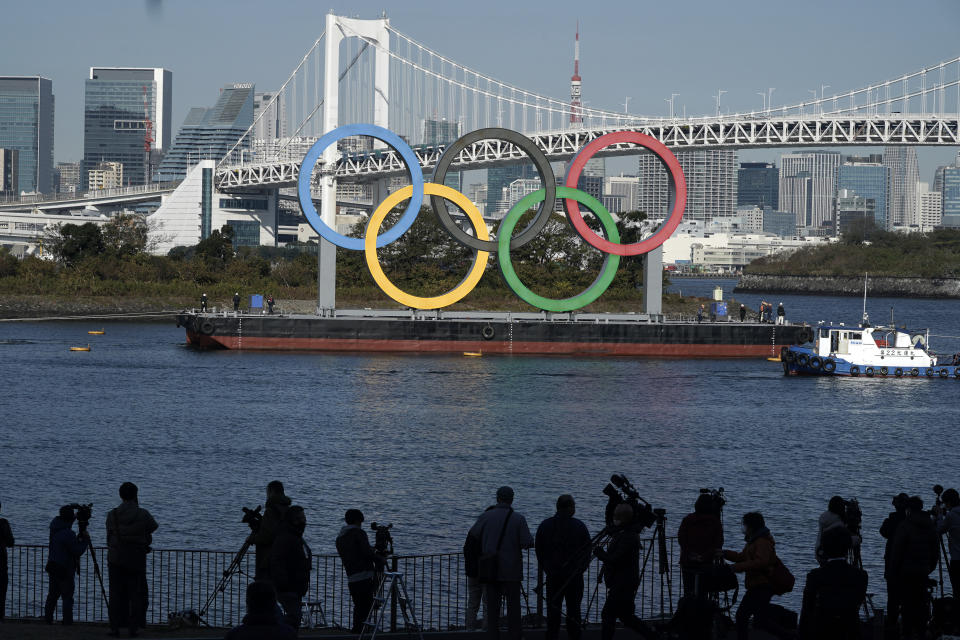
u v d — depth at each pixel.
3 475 109.56
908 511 56.66
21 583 77.31
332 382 189.38
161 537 88.75
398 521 94.75
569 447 131.88
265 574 56.66
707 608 51.78
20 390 173.25
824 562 49.44
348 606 73.06
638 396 180.25
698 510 53.28
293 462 119.56
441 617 69.31
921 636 55.38
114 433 135.50
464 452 127.06
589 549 53.41
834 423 158.38
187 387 180.00
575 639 54.06
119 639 56.97
